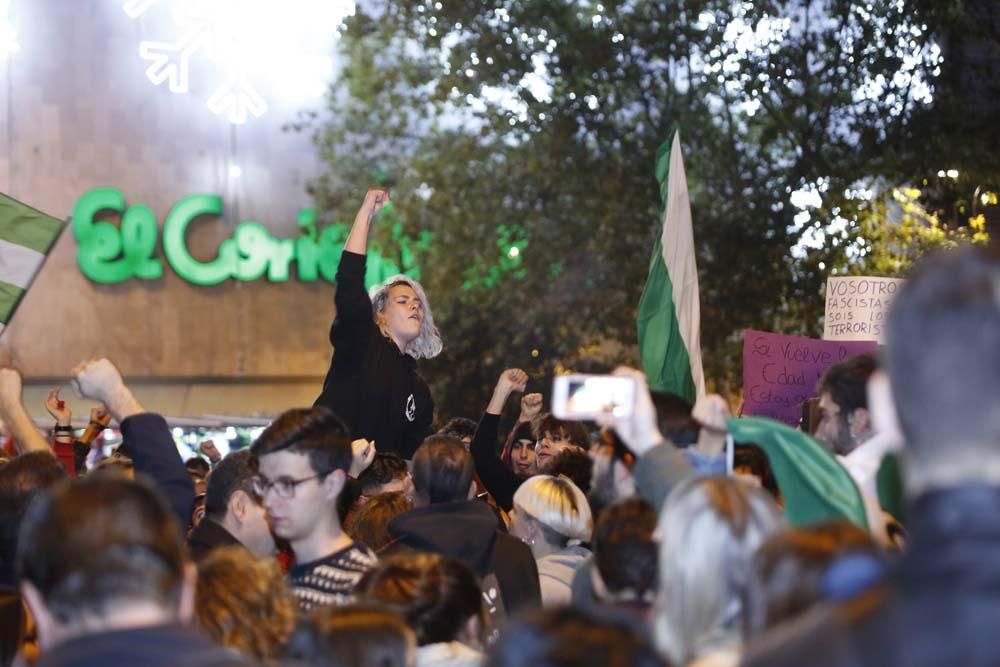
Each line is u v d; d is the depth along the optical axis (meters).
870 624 1.58
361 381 6.49
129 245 21.19
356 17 19.81
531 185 19.72
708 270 18.70
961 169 18.23
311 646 2.80
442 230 20.19
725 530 2.65
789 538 2.33
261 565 3.40
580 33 18.81
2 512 4.29
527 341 19.94
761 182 18.70
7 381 5.38
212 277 21.62
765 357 6.55
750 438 3.70
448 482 4.86
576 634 1.89
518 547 4.78
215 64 21.72
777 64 18.27
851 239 18.28
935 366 1.60
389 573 3.59
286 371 22.06
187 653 2.11
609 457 4.16
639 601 3.34
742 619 2.49
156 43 21.45
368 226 6.34
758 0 18.36
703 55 18.58
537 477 5.23
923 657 1.53
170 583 2.17
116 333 21.20
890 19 18.36
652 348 6.50
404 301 6.75
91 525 2.16
